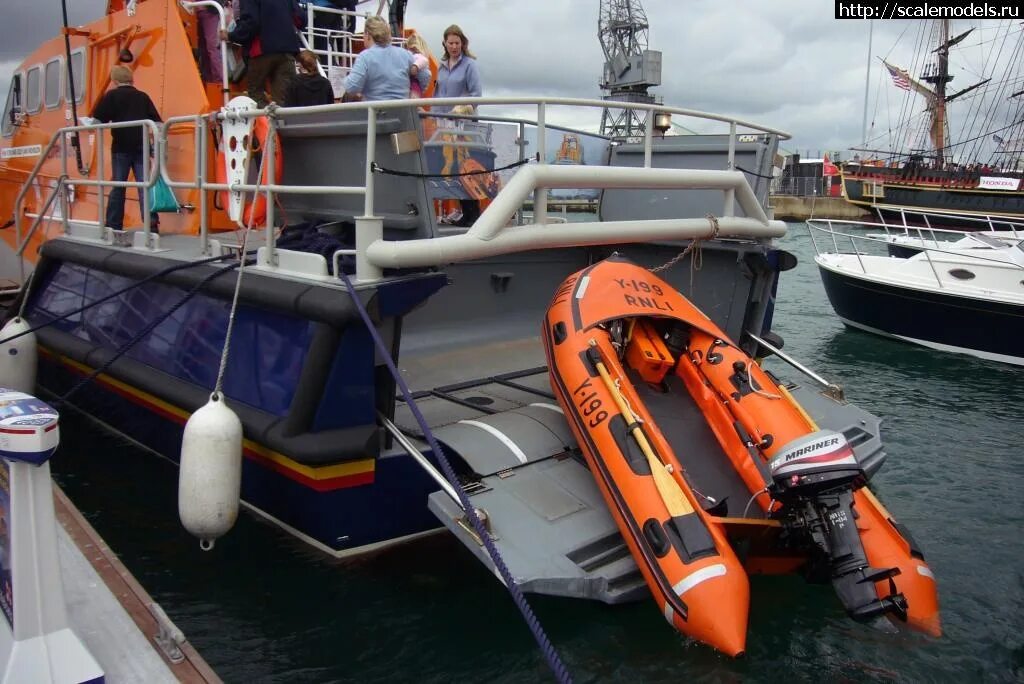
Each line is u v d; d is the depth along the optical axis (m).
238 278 4.00
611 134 7.87
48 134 7.95
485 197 5.86
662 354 4.73
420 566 4.24
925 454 6.91
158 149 5.08
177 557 4.33
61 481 5.22
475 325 6.18
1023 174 40.06
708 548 3.31
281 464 4.10
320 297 3.72
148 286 5.25
